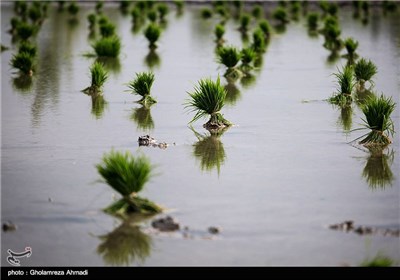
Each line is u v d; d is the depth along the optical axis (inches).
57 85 2962.6
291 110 2458.2
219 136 2085.4
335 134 2106.3
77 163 1786.4
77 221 1392.7
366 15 5925.2
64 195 1537.9
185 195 1540.4
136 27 5251.0
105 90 2851.9
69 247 1278.3
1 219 1401.3
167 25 5408.5
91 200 1507.1
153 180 1648.6
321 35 4726.9
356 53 3811.5
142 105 2551.7
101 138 2060.8
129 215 1421.0
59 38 4594.0
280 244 1279.5
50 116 2373.3
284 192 1565.0
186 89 2861.7
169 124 2242.9
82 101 2628.0
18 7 6432.1
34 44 4271.7
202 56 3809.1
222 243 1284.4
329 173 1711.4
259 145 1979.6
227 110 2468.0
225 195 1540.4
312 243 1285.7
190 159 1831.9
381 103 1985.7
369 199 1523.1
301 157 1852.9
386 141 1983.3
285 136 2082.9
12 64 3248.0
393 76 3080.7
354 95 2677.2
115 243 1293.1
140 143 1980.8
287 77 3152.1
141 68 3408.0
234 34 4793.3
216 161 1814.7
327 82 3009.4
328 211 1445.6
